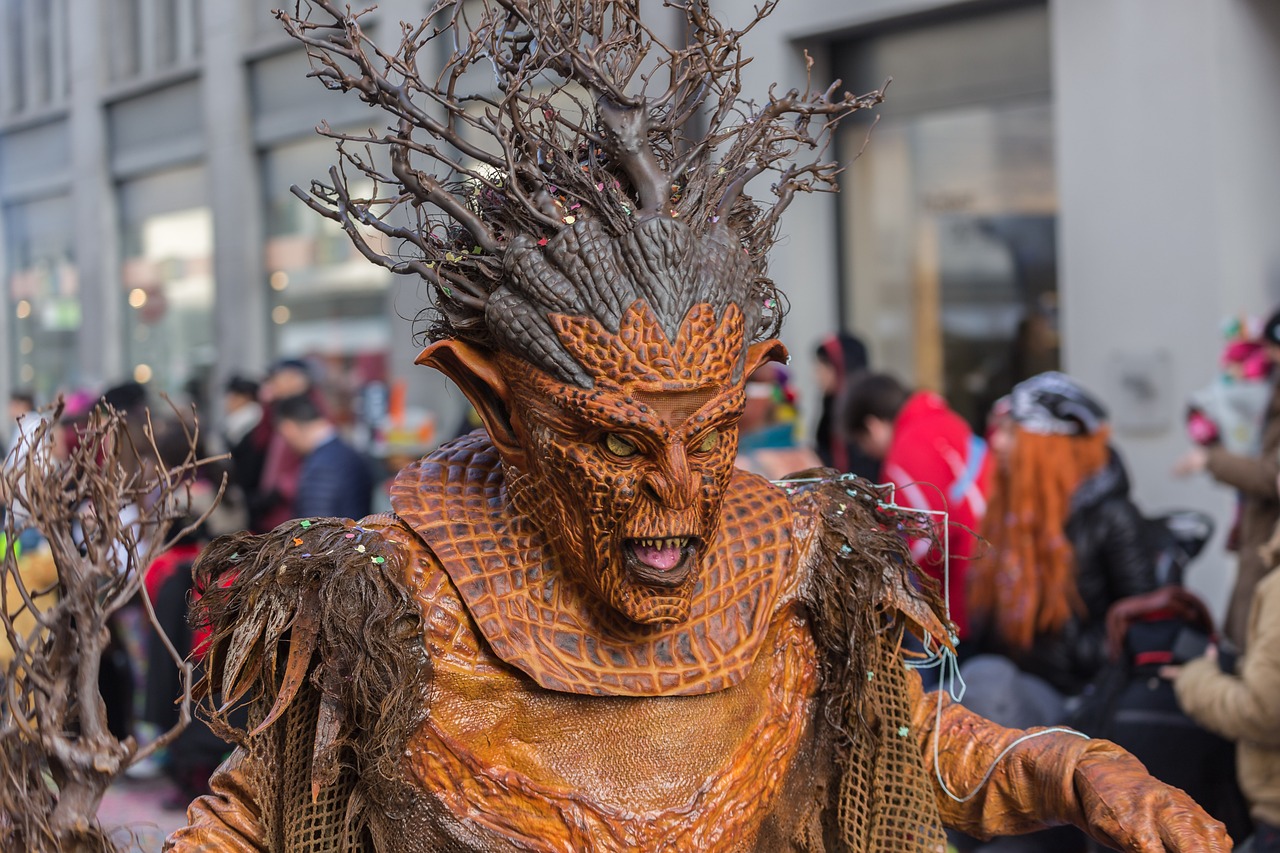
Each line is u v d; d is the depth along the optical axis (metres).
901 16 5.82
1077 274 5.38
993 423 3.67
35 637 1.28
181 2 11.34
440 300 1.39
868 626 1.47
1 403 13.54
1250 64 5.07
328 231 9.87
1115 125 5.25
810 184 1.48
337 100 9.41
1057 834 3.03
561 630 1.32
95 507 1.29
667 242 1.27
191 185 11.61
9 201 13.74
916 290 6.20
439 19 4.09
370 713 1.30
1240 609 3.65
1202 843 1.33
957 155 5.98
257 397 7.00
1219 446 3.83
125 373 12.55
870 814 1.49
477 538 1.35
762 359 1.41
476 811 1.30
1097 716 2.93
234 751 1.47
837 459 4.46
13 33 13.27
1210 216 5.00
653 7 2.77
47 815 1.27
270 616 1.33
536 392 1.28
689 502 1.25
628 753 1.30
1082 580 3.23
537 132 1.39
